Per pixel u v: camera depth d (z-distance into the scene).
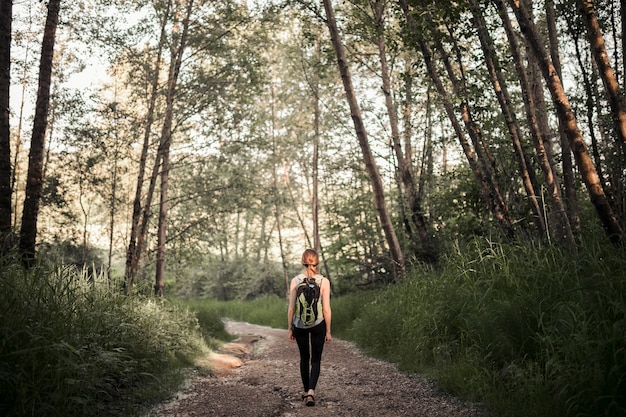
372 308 10.26
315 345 5.12
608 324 3.94
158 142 14.97
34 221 8.63
